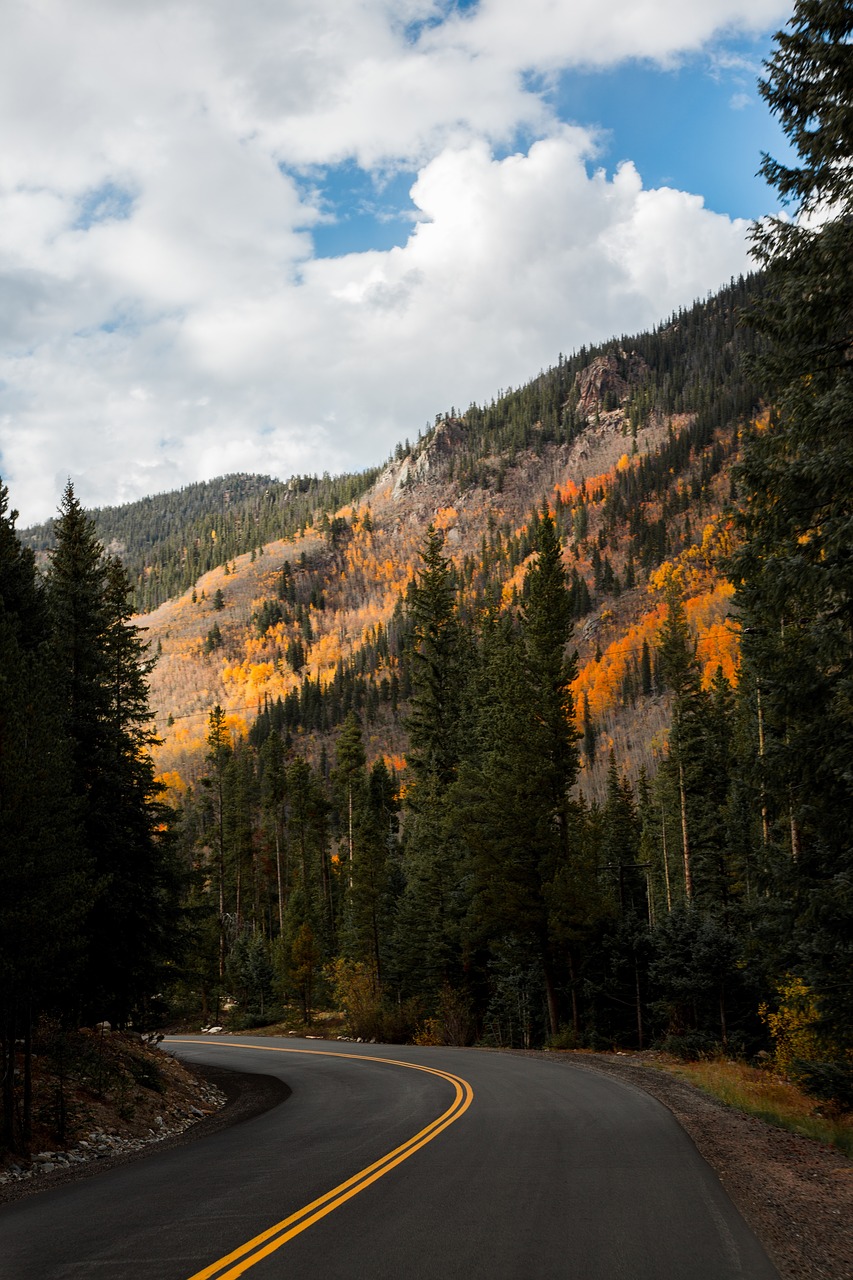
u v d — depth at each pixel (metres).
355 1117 16.36
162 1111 20.20
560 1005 42.88
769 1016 23.86
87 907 16.00
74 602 25.84
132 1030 28.84
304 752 176.50
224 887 79.38
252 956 65.56
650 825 67.19
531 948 39.16
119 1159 14.23
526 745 38.84
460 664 54.88
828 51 11.09
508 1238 7.23
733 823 41.12
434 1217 7.98
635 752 140.00
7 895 14.85
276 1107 20.28
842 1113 15.85
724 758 50.69
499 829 38.69
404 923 48.03
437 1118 15.04
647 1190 9.01
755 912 16.83
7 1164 13.72
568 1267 6.43
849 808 13.33
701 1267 6.43
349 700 197.88
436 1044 42.62
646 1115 14.76
